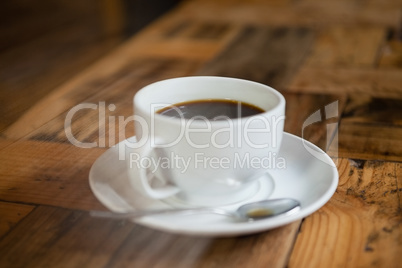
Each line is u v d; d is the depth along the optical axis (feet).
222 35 3.72
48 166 1.94
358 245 1.46
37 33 6.32
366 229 1.53
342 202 1.68
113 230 1.53
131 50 3.41
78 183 1.82
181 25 3.98
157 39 3.64
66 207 1.66
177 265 1.38
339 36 3.69
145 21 7.64
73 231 1.53
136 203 1.58
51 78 4.08
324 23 4.01
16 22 6.83
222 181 1.59
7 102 2.98
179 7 4.57
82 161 1.98
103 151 2.07
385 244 1.47
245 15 4.25
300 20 4.10
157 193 1.56
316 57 3.26
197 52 3.35
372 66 3.11
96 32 6.54
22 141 2.17
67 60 5.15
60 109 2.51
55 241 1.48
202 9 4.46
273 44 3.52
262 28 3.89
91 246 1.46
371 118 2.38
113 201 1.54
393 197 1.71
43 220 1.59
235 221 1.49
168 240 1.48
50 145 2.12
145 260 1.40
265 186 1.73
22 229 1.54
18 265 1.38
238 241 1.47
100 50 5.71
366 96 2.64
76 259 1.41
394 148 2.08
